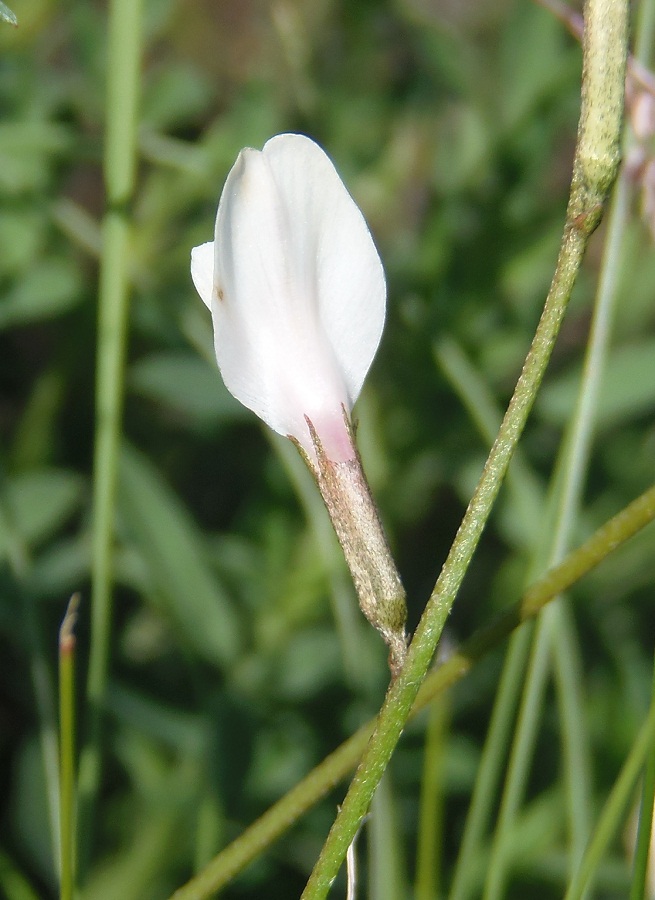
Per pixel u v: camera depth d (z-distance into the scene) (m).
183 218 0.28
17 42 0.28
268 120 0.28
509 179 0.27
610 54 0.14
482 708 0.26
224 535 0.27
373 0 0.34
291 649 0.23
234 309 0.14
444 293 0.27
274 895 0.22
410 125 0.31
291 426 0.15
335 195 0.14
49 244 0.27
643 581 0.27
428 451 0.27
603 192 0.14
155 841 0.21
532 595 0.14
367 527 0.14
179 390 0.25
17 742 0.25
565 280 0.14
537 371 0.14
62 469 0.27
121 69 0.18
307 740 0.22
